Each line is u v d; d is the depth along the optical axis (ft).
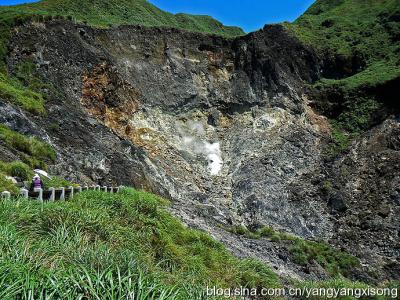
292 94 160.25
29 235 25.90
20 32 130.00
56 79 126.62
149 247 35.32
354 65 179.11
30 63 124.06
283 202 117.50
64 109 109.40
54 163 79.20
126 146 112.37
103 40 150.82
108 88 136.26
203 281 32.99
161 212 46.21
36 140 80.43
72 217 30.30
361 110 156.04
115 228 33.60
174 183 116.98
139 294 15.96
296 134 148.15
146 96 146.61
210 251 42.39
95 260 21.30
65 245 24.40
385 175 126.11
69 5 195.52
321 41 189.98
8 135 73.31
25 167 58.75
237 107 157.17
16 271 16.21
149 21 219.00
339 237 105.81
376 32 189.47
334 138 150.61
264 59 166.61
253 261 45.11
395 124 144.87
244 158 136.87
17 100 94.38
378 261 91.30
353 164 134.92
